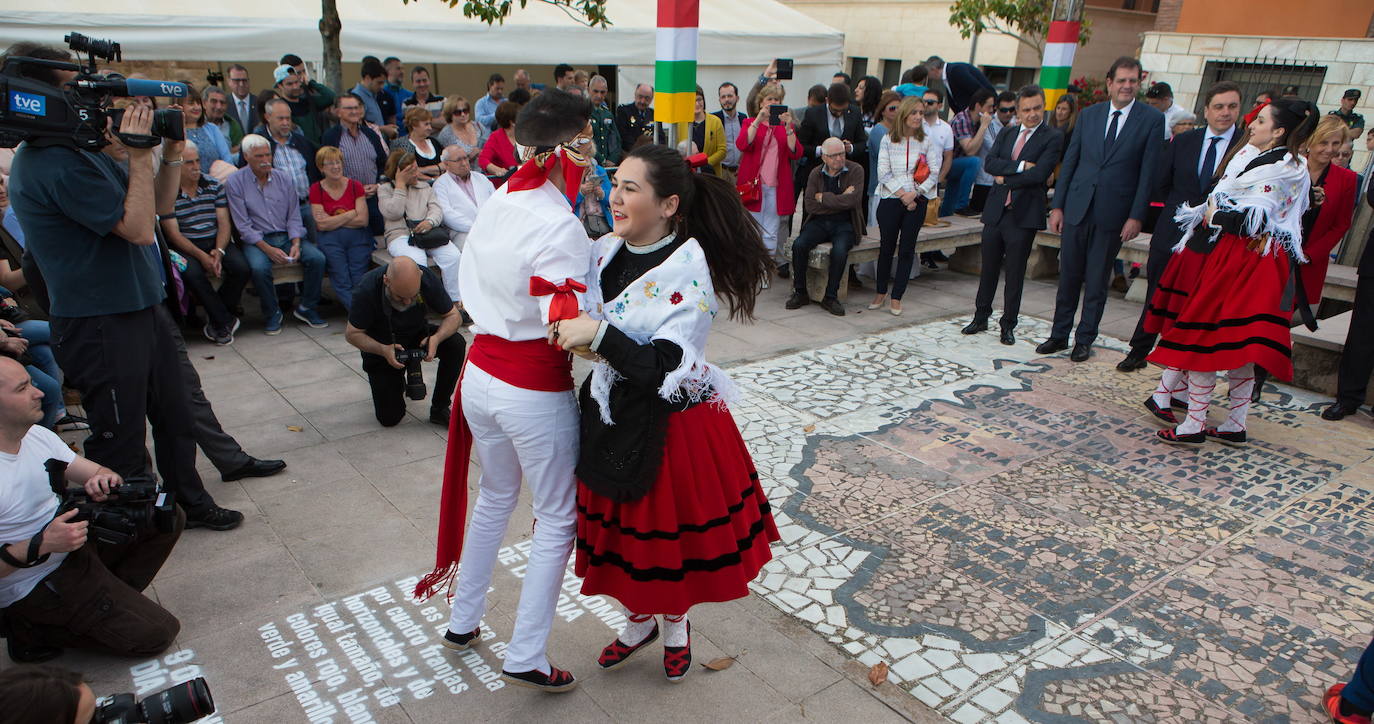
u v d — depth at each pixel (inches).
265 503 144.0
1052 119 325.4
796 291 271.9
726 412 92.8
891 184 255.0
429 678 103.8
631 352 80.0
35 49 106.7
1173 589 126.0
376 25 336.8
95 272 112.4
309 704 98.9
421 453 164.7
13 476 95.0
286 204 235.1
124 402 119.0
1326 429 184.7
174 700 71.0
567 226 81.3
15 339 149.8
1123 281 307.6
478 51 361.1
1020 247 231.3
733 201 91.3
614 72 546.3
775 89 286.8
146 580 112.5
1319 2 427.2
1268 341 158.2
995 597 123.3
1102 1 675.4
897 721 99.0
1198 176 204.8
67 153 105.6
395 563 127.6
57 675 62.9
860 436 176.7
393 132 328.8
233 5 323.6
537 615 94.7
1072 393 202.7
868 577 127.6
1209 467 165.6
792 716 99.4
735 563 91.8
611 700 101.2
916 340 242.2
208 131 264.4
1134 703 102.8
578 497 93.0
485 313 87.4
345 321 249.0
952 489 154.9
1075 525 143.3
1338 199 176.1
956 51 676.7
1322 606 122.8
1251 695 104.6
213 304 221.8
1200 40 466.0
